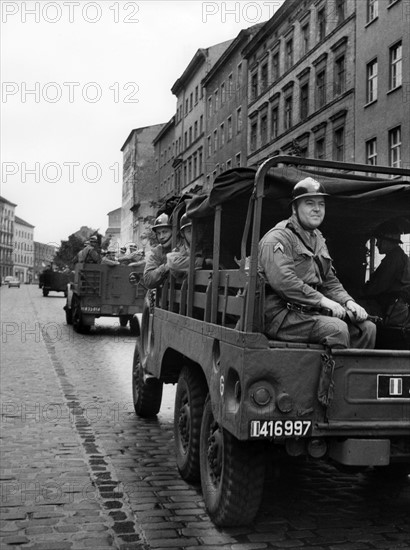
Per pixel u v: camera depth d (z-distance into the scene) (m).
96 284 20.11
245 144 50.91
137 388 8.61
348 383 4.08
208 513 4.93
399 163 29.33
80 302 20.23
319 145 37.88
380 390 4.11
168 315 6.46
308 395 4.04
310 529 4.71
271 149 45.12
